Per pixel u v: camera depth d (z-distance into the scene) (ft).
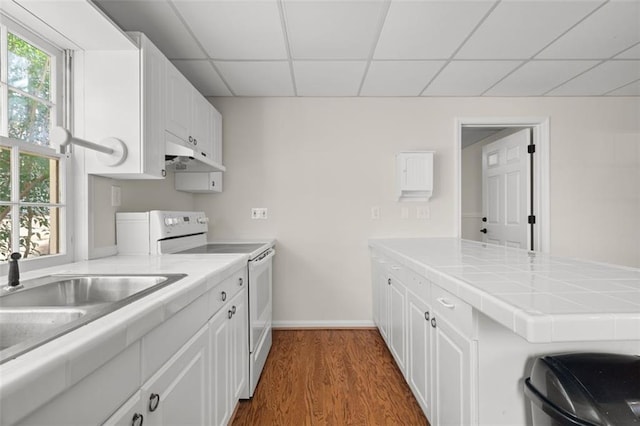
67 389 1.77
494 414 3.27
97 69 5.13
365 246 9.36
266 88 8.67
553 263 4.58
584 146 9.43
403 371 6.04
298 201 9.34
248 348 5.85
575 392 2.50
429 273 4.27
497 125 9.51
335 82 8.30
